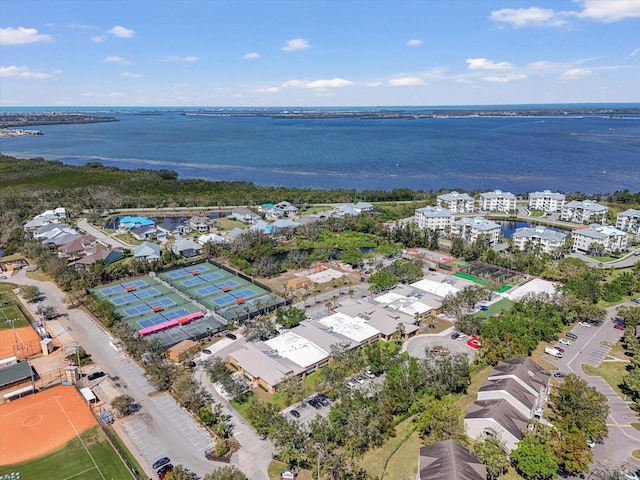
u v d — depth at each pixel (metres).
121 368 120.88
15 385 112.81
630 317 138.62
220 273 190.50
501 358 120.50
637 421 99.69
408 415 101.88
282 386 110.31
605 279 177.12
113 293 168.88
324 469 84.56
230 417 101.12
